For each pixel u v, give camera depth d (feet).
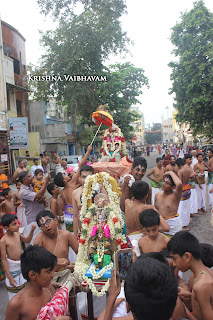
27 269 7.18
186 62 68.90
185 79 70.79
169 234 14.35
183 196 22.38
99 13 60.44
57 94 65.10
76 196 13.64
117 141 30.01
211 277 7.14
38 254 7.23
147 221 10.27
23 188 17.24
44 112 80.59
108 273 9.66
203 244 9.50
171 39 73.97
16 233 13.70
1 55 50.01
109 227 10.30
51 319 6.53
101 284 9.62
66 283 8.41
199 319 7.12
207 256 9.05
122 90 89.81
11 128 49.52
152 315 4.66
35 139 67.92
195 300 7.16
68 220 16.75
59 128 79.92
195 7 69.41
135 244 11.03
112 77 73.05
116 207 10.76
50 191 17.28
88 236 10.59
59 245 11.05
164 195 14.83
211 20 67.10
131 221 12.62
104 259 10.11
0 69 49.62
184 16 71.36
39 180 21.76
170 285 4.75
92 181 10.96
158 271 4.80
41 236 11.10
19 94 67.72
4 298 14.53
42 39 61.05
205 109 69.77
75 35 58.03
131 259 8.38
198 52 68.44
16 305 7.27
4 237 13.05
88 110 69.05
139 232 12.51
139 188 12.31
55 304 6.91
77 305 10.59
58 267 10.25
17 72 68.54
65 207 17.01
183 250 7.34
